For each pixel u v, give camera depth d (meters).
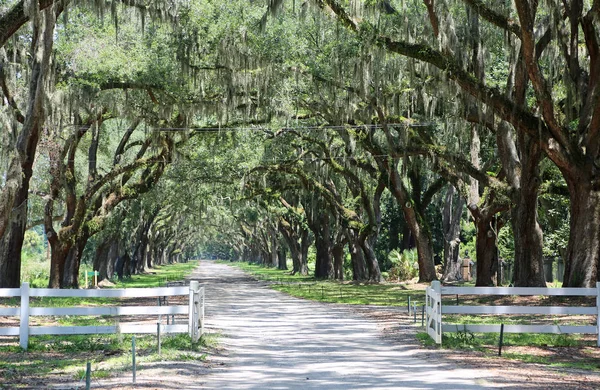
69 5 25.86
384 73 31.45
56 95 30.25
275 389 11.71
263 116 43.44
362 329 22.47
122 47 34.06
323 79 34.66
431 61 25.84
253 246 151.75
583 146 28.33
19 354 16.08
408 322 24.64
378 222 57.28
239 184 51.03
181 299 39.19
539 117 26.97
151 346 16.78
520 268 32.97
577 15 25.72
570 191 28.86
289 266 126.94
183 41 32.50
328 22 31.27
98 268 57.69
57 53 32.03
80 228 41.06
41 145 35.44
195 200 60.69
